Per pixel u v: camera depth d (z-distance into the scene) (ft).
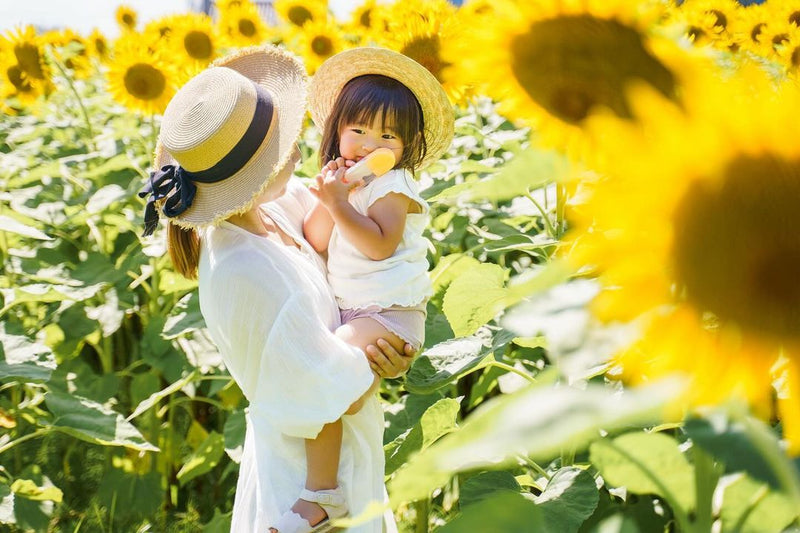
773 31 7.97
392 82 7.21
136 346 14.66
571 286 1.82
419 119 7.22
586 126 1.81
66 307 12.51
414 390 6.80
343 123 7.04
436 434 7.18
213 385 11.40
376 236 6.45
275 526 6.08
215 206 6.05
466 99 10.32
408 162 7.09
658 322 1.63
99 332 13.30
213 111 5.90
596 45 2.02
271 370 6.01
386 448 7.94
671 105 1.59
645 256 1.62
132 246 13.56
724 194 1.58
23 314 13.89
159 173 6.18
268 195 6.20
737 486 2.73
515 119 2.39
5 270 13.52
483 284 6.64
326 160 7.33
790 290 1.58
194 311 11.07
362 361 6.13
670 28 1.97
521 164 1.68
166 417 14.55
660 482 2.83
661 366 1.65
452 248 12.00
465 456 1.44
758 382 1.64
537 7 2.12
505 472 6.81
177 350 12.24
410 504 10.18
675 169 1.59
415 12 10.30
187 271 6.72
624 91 1.99
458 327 6.86
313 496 6.10
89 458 13.53
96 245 15.02
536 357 10.68
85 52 21.68
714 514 3.33
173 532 11.79
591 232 1.67
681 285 1.63
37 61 16.85
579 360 1.65
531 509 1.90
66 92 20.21
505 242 8.41
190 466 11.06
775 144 1.52
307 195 7.60
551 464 7.86
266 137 6.01
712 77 1.69
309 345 5.96
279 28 19.49
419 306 6.89
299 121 6.04
